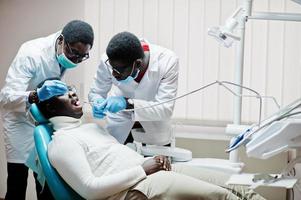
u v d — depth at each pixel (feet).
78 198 6.79
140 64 7.72
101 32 10.96
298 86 10.15
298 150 6.73
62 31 7.99
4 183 11.82
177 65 8.33
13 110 8.30
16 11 11.53
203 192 6.30
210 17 10.37
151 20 10.68
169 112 8.12
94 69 11.02
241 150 10.15
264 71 10.25
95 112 7.94
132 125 8.64
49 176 6.68
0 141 11.69
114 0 10.82
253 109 10.34
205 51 10.46
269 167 10.24
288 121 5.58
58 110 7.35
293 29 10.02
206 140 10.68
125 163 6.99
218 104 10.53
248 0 8.19
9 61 11.69
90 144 7.06
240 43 8.48
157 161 6.98
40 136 7.02
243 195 6.82
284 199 9.14
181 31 10.54
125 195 6.66
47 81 7.43
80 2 11.12
